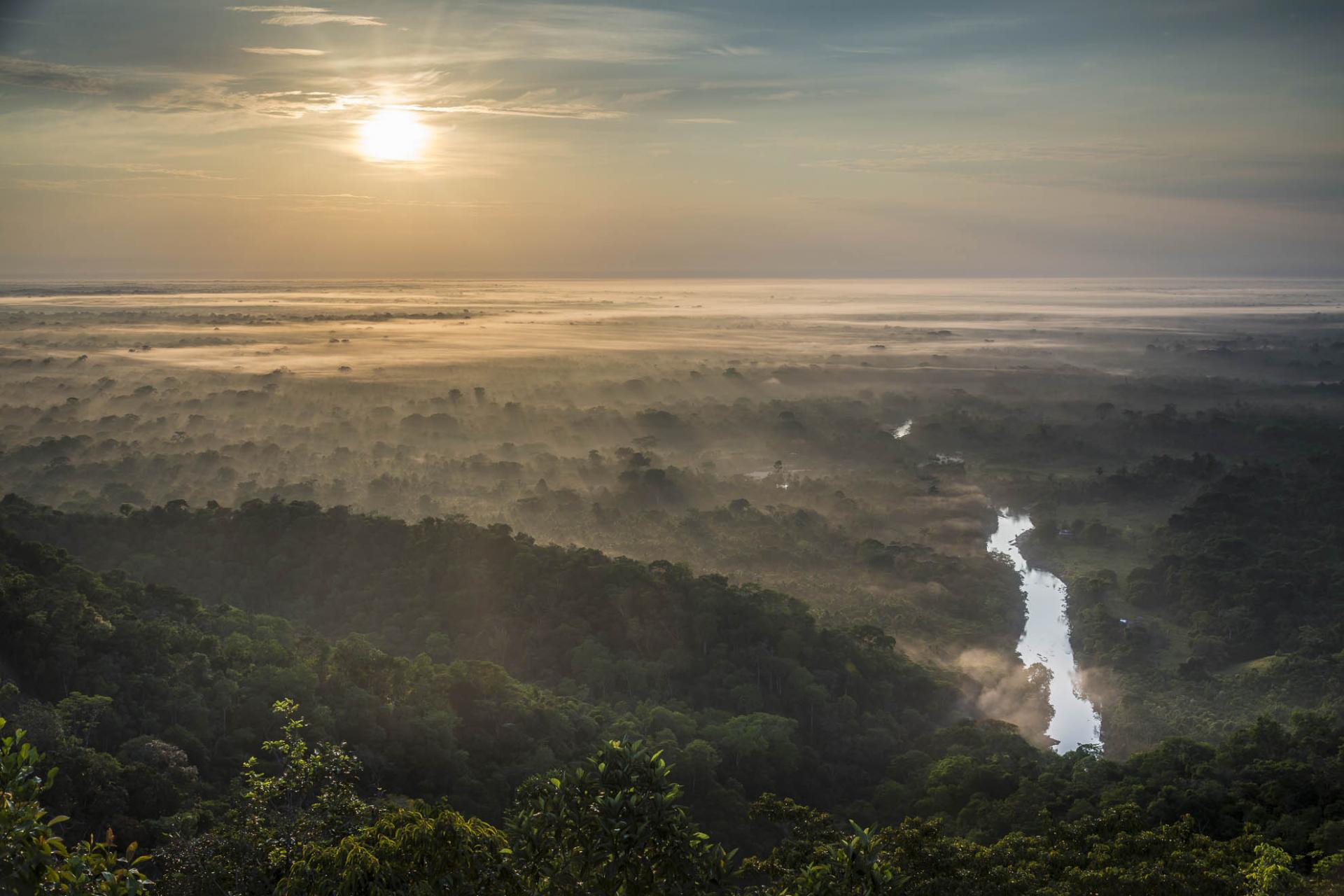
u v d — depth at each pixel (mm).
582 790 16844
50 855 12805
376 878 16297
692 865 16500
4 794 12664
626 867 16188
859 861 18891
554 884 16578
